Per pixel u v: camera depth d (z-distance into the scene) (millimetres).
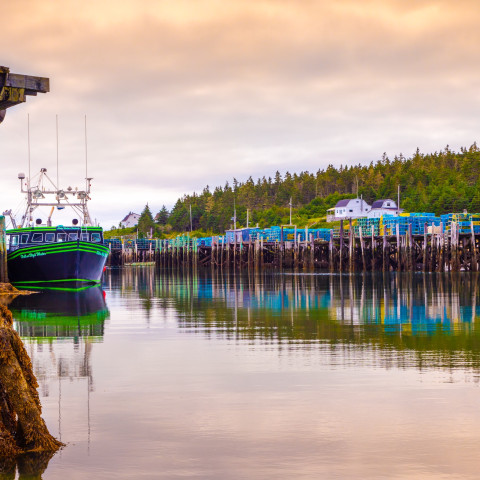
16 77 11008
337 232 104062
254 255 114812
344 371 17297
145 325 27641
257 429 12469
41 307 36656
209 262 136500
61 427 12664
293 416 13258
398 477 10242
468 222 77500
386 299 40562
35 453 11227
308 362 18594
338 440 11836
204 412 13594
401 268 86562
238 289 52656
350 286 54438
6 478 10281
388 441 11766
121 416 13352
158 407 13984
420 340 22656
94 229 59625
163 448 11523
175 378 16688
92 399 14664
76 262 54812
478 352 20062
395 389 15281
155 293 48531
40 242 58125
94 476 10375
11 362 11219
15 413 11656
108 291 51250
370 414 13336
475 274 71250
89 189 62094
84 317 31094
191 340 23109
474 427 12469
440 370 17328
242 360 19016
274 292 48250
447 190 149250
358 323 27734
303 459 10984
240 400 14484
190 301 40594
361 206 160375
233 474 10422
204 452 11328
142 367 18156
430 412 13430
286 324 27562
